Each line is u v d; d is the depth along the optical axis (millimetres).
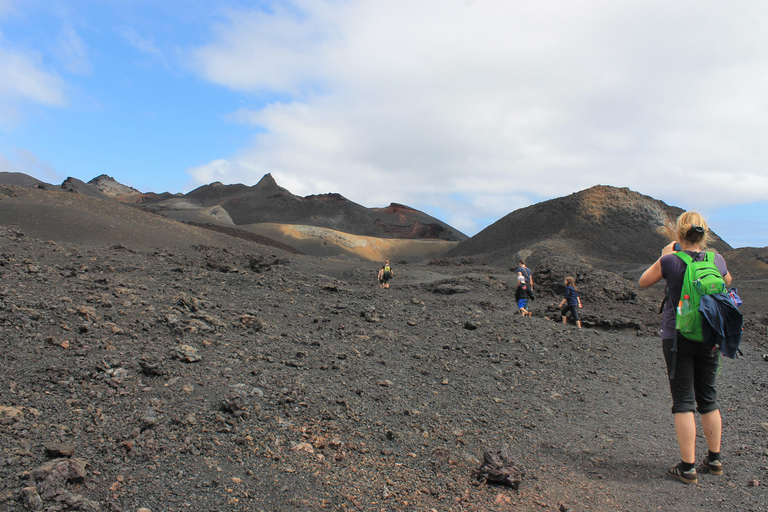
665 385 6031
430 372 5508
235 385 4086
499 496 2891
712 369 3279
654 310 15586
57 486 2350
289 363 4996
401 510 2641
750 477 3244
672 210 112812
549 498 2922
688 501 2920
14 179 173500
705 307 3029
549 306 13281
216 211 154625
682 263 3279
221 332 5914
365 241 151500
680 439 3209
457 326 8266
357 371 5141
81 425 3057
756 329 11219
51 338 4391
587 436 4074
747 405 5043
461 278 22719
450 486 2969
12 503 2199
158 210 147375
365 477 2986
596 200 106500
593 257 86875
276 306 8398
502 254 91688
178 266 13656
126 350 4559
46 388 3500
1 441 2695
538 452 3650
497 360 6281
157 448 2920
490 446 3676
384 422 3900
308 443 3338
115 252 16281
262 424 3504
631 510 2799
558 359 6762
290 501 2604
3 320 4684
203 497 2527
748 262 57969
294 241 139875
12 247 13141
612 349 7828
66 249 14516
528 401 4898
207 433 3230
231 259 24531
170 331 5473
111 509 2312
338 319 7910
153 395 3674
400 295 14438
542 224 105188
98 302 5969
